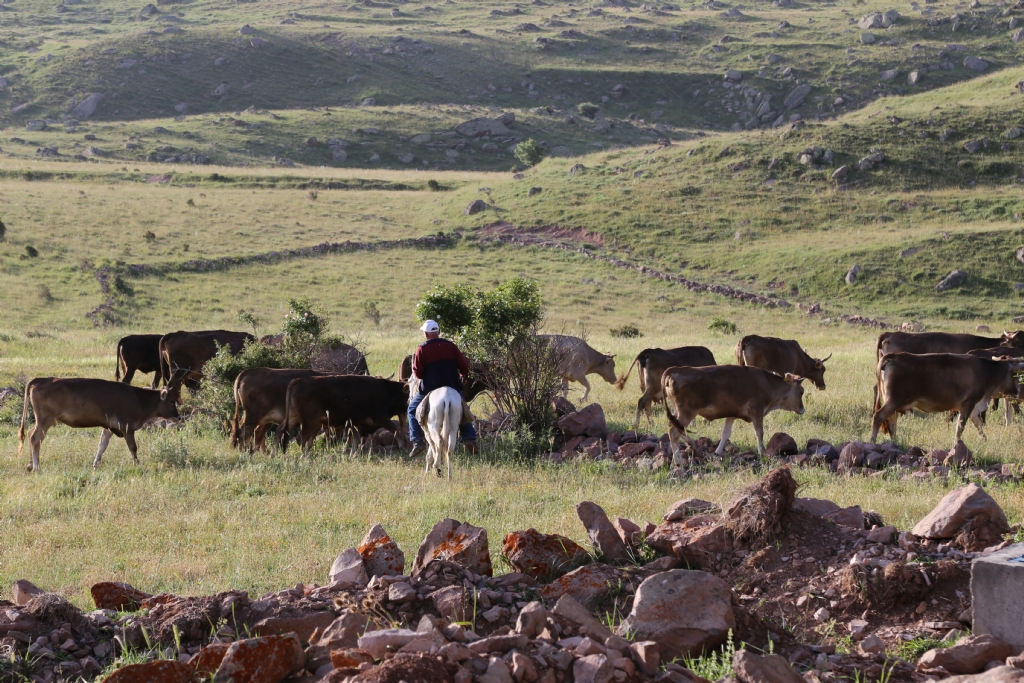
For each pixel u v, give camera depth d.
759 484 8.11
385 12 188.12
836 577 7.29
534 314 17.09
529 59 155.25
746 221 61.62
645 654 5.49
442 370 13.42
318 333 20.45
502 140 112.69
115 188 72.94
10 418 19.08
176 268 50.50
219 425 17.73
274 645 5.47
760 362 19.34
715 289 51.00
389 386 15.97
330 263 54.97
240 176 81.88
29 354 30.20
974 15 152.75
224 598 6.67
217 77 140.25
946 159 67.06
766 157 71.25
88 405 14.67
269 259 54.47
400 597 6.65
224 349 18.97
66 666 6.04
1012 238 51.69
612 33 169.50
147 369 23.02
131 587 7.32
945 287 48.22
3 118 120.94
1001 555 6.41
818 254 53.44
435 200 73.50
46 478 13.66
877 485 12.04
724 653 5.94
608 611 6.95
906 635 6.53
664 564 7.56
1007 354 19.22
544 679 5.29
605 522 8.14
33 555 9.60
